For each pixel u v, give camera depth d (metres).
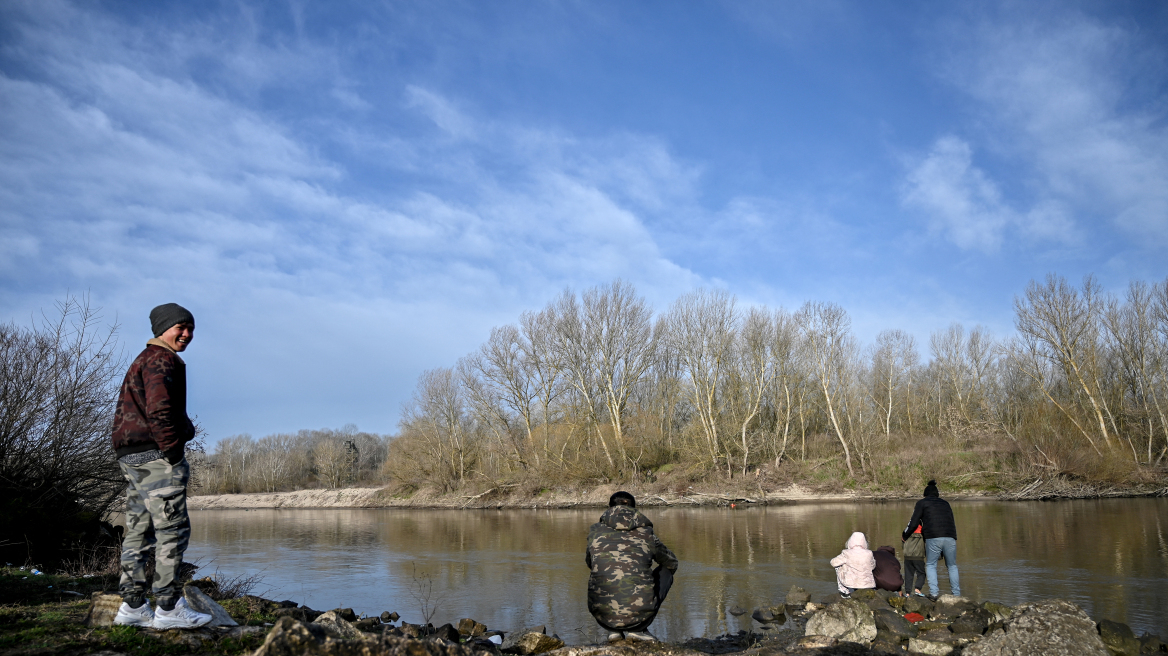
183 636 5.03
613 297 52.19
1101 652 6.98
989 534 21.02
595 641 10.12
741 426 48.06
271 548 23.45
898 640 8.60
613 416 49.81
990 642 7.32
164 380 4.79
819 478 44.56
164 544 4.99
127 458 4.92
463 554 20.84
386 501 56.81
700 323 49.12
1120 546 17.52
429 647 4.54
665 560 6.79
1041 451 39.81
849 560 11.11
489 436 55.53
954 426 47.28
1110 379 45.88
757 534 23.39
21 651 4.59
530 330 55.56
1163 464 40.69
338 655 4.18
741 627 10.62
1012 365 55.69
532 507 46.31
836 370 50.50
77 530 11.75
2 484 11.09
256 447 108.62
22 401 11.17
